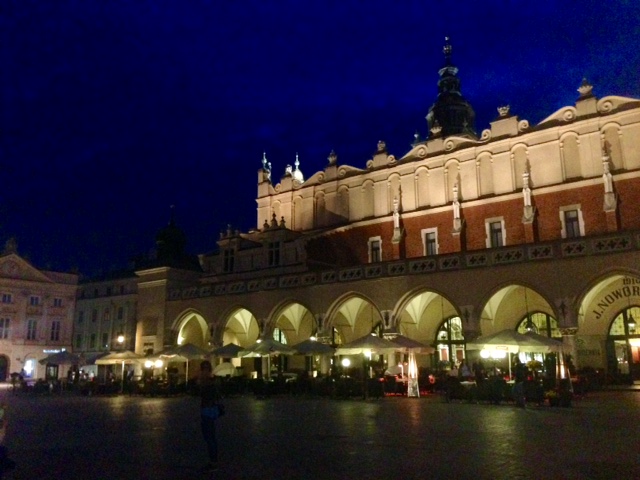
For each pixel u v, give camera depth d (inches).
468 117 2191.2
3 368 2564.0
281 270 1795.0
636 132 1423.5
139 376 1834.4
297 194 2039.9
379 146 1865.2
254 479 410.3
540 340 1079.0
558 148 1525.6
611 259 1165.7
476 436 599.8
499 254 1305.4
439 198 1706.4
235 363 1875.0
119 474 439.8
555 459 466.0
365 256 1800.0
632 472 414.9
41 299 2709.2
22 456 532.7
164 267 1943.9
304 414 868.6
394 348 1195.9
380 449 525.3
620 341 1364.4
